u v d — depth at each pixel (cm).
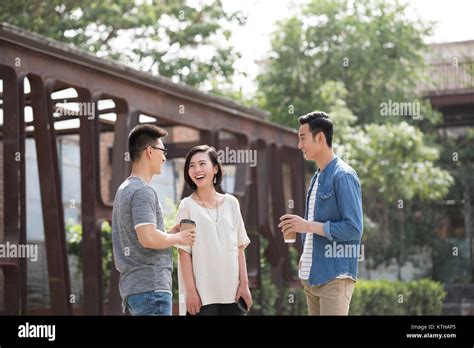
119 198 620
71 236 1516
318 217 659
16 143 1023
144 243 602
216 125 1509
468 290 2472
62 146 1797
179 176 2095
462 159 2739
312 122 665
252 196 1600
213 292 645
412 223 2653
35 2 2062
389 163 2177
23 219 1032
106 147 1950
